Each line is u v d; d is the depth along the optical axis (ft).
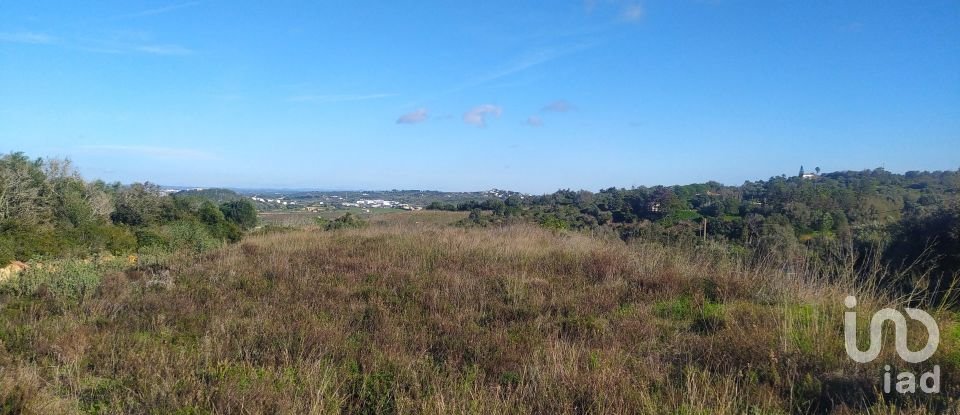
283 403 12.63
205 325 20.62
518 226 52.95
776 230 40.81
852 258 22.44
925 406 11.84
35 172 70.38
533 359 15.89
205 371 14.70
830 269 22.90
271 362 15.90
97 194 82.12
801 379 13.87
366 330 19.90
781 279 23.11
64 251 45.11
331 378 14.57
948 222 26.05
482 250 37.22
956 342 15.60
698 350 16.44
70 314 21.54
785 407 12.71
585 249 36.83
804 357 14.76
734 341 16.20
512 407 12.82
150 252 44.91
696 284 25.26
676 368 15.26
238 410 12.63
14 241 45.70
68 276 26.73
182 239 53.78
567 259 33.45
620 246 37.35
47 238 48.42
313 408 12.37
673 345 17.49
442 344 17.99
